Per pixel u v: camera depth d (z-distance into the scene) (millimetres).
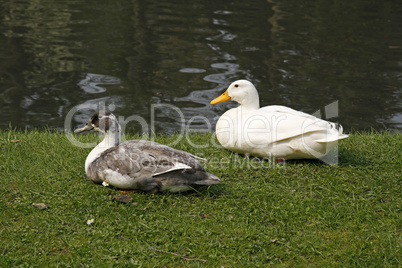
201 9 19094
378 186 5434
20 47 14031
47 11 18141
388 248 4266
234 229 4512
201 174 4984
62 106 10531
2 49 13781
